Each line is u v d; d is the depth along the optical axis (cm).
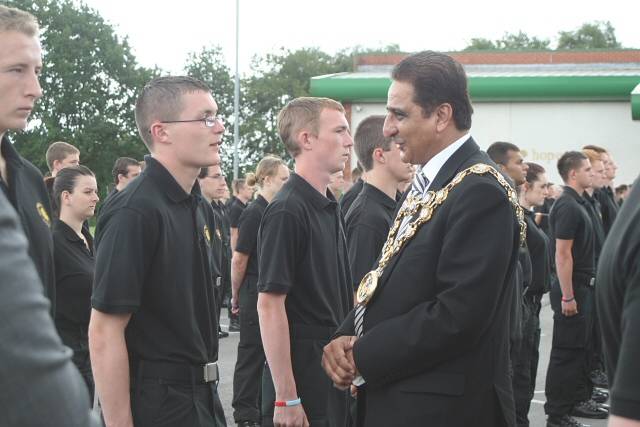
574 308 686
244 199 1329
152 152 340
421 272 285
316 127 403
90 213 523
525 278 608
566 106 1655
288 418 382
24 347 120
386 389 289
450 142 301
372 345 284
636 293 175
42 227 330
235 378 668
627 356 174
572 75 1648
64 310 495
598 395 793
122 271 311
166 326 325
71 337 497
